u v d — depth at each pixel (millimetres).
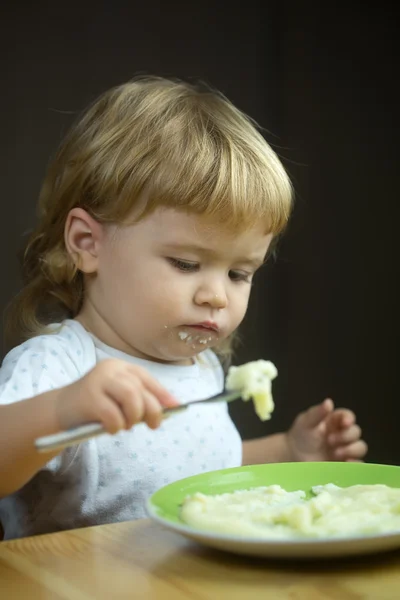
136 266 1493
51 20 3025
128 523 1088
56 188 1725
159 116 1583
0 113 2955
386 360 3484
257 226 1480
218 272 1486
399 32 3475
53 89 3021
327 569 892
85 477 1500
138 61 3158
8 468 1116
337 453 1807
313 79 3430
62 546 992
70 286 1693
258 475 1198
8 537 1542
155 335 1519
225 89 3314
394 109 3467
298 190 3406
